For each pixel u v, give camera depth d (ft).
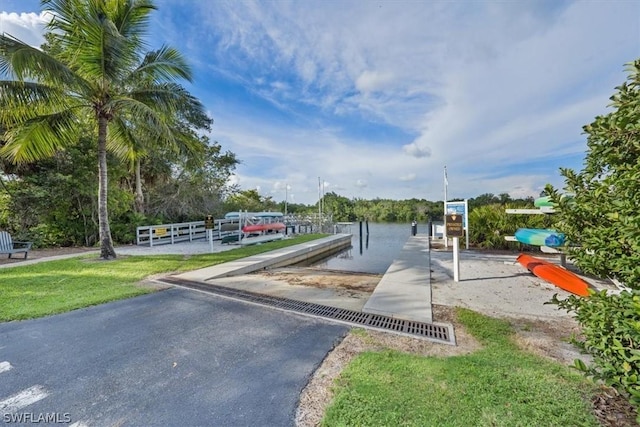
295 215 79.61
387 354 8.96
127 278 19.30
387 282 17.62
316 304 14.24
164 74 27.55
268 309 13.57
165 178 57.88
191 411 6.61
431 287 16.52
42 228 37.96
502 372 7.66
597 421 5.77
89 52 22.79
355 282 18.86
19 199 35.50
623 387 5.03
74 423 6.25
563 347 9.23
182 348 9.68
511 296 14.82
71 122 25.67
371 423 5.92
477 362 8.23
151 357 9.09
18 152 23.76
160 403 6.90
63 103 24.52
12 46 19.34
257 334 10.77
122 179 52.42
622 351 4.92
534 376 7.43
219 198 67.56
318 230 69.56
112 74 24.13
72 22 22.22
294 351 9.43
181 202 58.49
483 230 31.12
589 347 6.11
